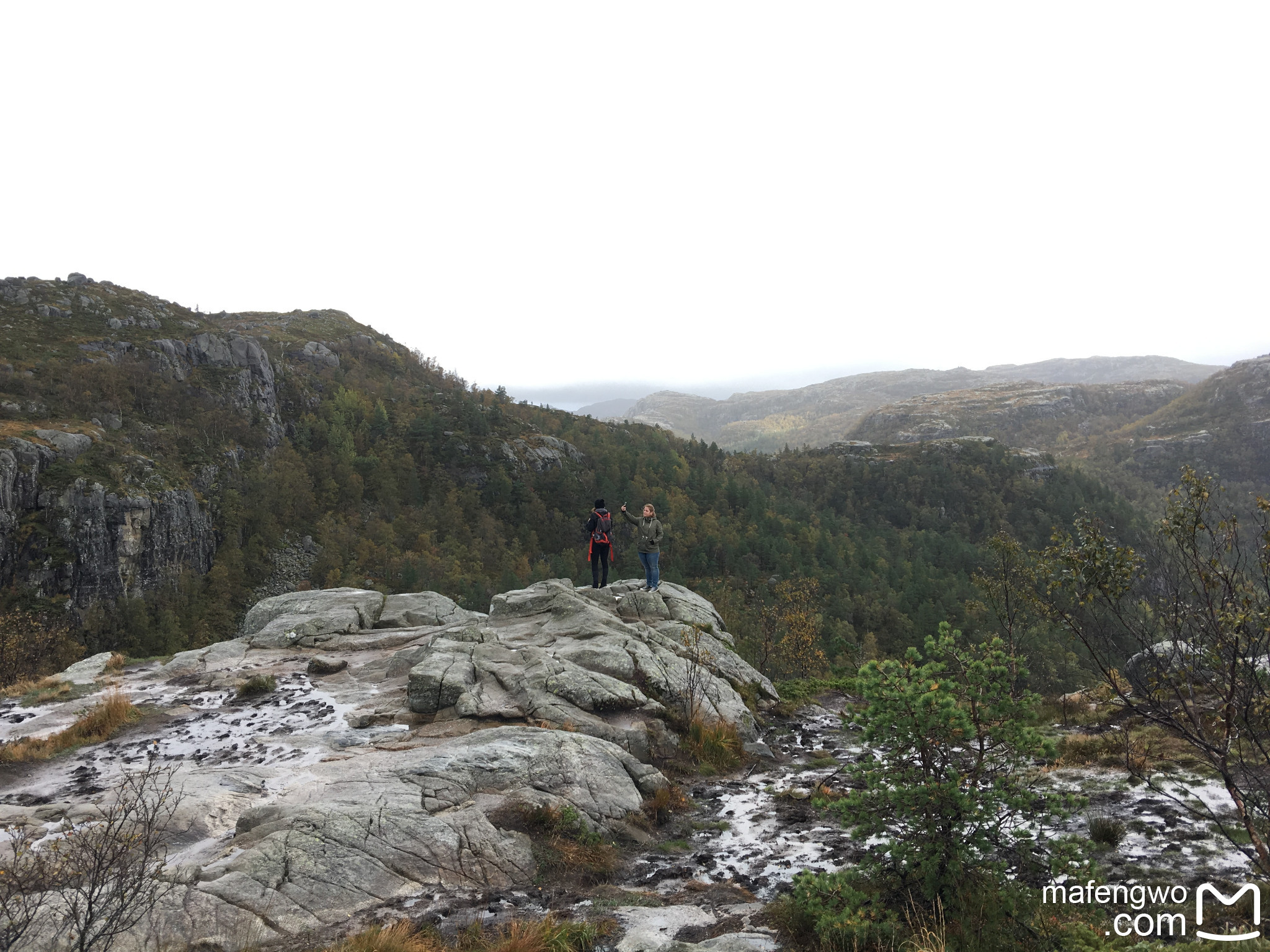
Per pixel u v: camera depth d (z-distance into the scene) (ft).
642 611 61.62
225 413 469.57
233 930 18.49
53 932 17.06
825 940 17.70
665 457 650.43
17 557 303.27
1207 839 22.89
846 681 62.80
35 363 422.82
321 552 415.44
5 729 41.01
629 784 31.68
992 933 17.76
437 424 572.92
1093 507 599.16
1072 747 33.19
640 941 18.33
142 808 25.44
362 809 25.05
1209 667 17.83
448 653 47.06
